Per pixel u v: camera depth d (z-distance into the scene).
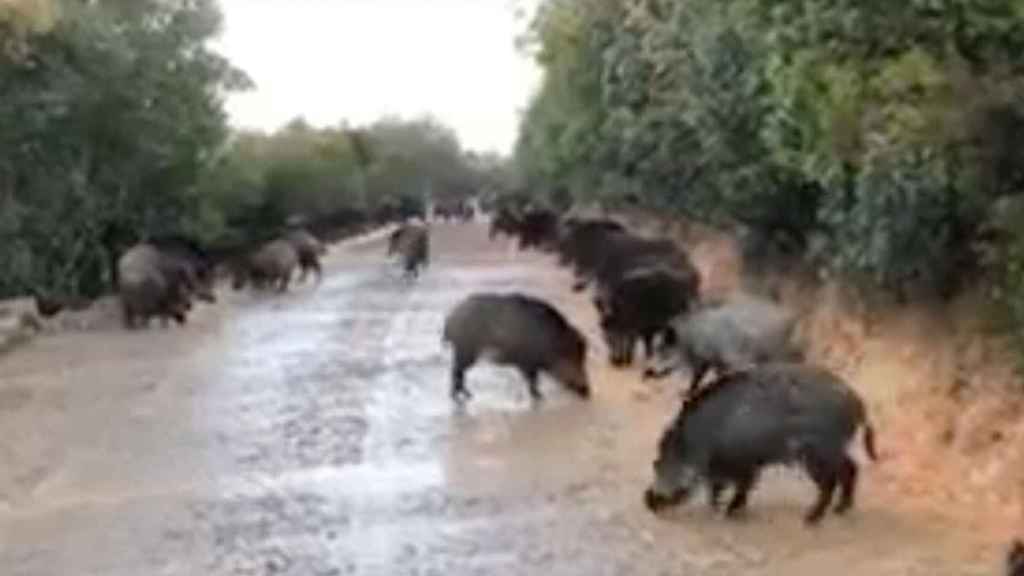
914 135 26.94
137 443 33.91
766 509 25.81
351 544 24.58
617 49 59.03
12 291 61.88
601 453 31.28
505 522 25.77
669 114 51.22
